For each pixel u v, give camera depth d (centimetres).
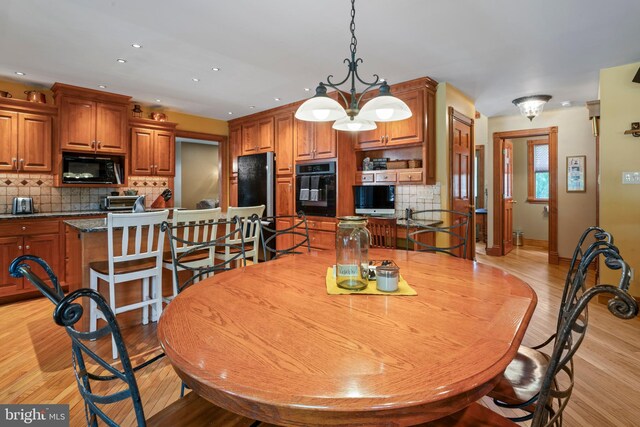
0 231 339
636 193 341
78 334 77
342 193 426
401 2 229
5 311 323
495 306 115
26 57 320
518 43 291
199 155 827
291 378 73
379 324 100
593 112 373
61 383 202
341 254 140
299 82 389
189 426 99
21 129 379
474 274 159
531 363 133
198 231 297
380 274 133
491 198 600
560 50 307
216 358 81
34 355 236
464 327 98
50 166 397
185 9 237
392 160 438
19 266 83
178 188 796
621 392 196
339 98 423
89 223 283
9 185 395
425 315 108
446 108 390
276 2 228
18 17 248
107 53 311
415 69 349
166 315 108
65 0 227
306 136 456
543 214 692
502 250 597
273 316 107
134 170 468
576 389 199
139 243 244
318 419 67
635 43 294
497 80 384
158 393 193
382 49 302
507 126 575
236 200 571
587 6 236
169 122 495
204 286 141
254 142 534
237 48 300
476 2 230
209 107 499
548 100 449
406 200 422
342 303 119
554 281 430
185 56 317
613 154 350
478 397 74
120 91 425
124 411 178
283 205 490
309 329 97
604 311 328
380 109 182
